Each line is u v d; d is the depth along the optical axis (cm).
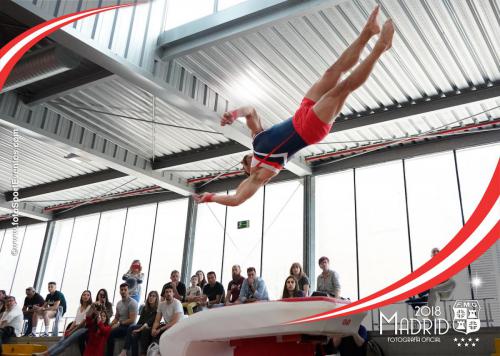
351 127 955
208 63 810
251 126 334
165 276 1284
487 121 925
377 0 649
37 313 1037
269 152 307
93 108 991
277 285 1097
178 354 331
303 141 296
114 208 1477
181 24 763
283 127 304
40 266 1532
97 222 1517
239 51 776
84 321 729
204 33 733
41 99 922
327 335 321
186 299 855
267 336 319
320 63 793
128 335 706
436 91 861
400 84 845
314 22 698
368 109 938
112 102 961
